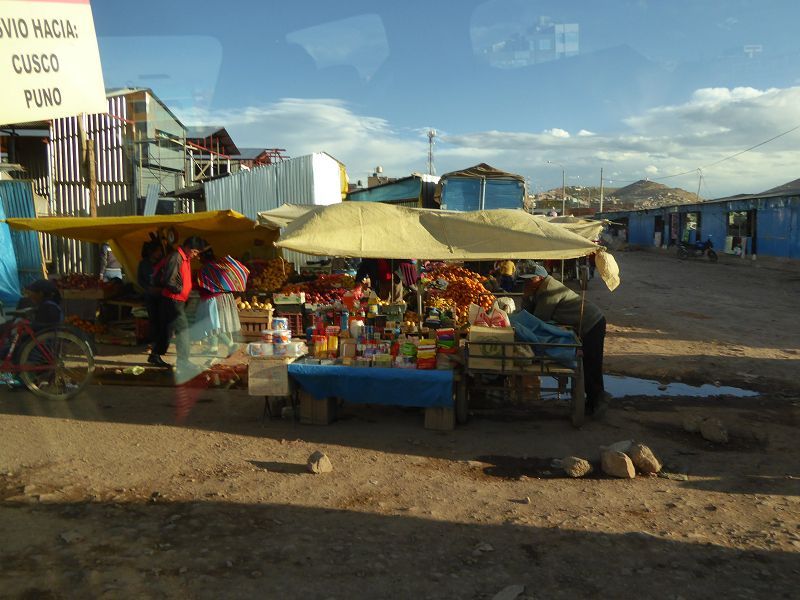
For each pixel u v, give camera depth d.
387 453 4.92
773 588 2.90
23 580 2.73
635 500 4.05
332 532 3.43
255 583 2.83
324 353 6.01
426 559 3.14
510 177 15.85
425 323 6.55
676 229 38.31
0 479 3.97
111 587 2.71
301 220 6.21
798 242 25.64
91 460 4.43
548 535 3.46
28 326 5.96
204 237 9.97
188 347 7.08
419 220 6.16
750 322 12.53
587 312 6.04
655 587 2.90
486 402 6.39
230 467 4.46
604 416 6.02
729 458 4.95
